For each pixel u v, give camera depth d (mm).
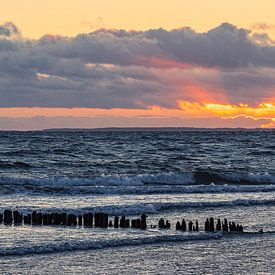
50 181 120375
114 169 161500
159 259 60625
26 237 66562
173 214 86438
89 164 172375
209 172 148375
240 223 81062
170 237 69625
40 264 57062
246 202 97188
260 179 149125
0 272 53906
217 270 57000
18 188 106125
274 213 89438
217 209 91500
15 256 59281
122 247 65000
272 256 63094
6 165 156500
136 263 58844
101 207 85750
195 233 72625
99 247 64500
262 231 75625
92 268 56562
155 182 135625
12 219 75062
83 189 107500
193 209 90812
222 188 114750
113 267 57188
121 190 108500
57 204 91375
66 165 167500
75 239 66375
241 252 64500
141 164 177500
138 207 87750
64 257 59938
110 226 75312
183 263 59312
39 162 173625
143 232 72375
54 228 72562
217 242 69062
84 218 75125
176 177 140500
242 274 55750
